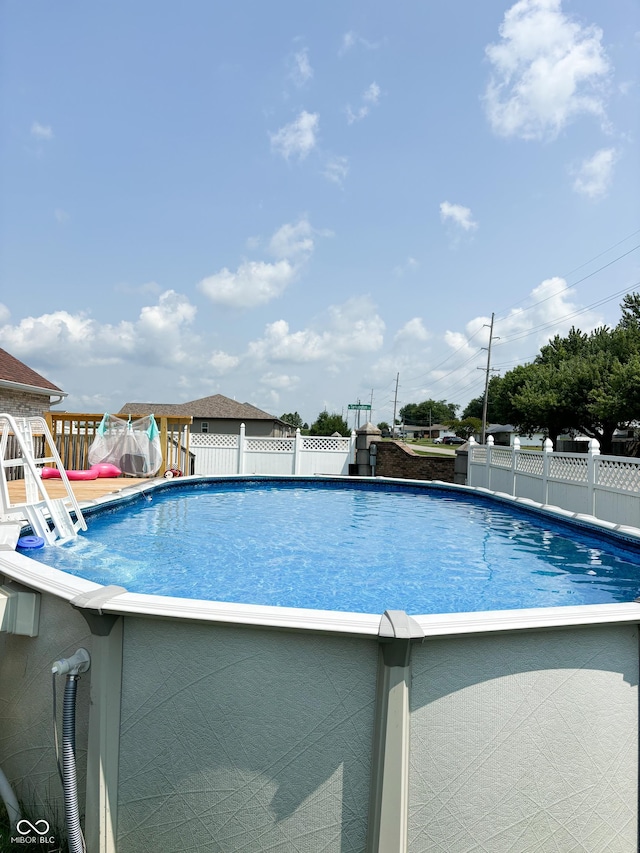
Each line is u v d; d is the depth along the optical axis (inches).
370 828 80.4
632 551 220.5
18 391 571.5
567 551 240.5
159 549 226.2
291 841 83.6
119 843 88.8
